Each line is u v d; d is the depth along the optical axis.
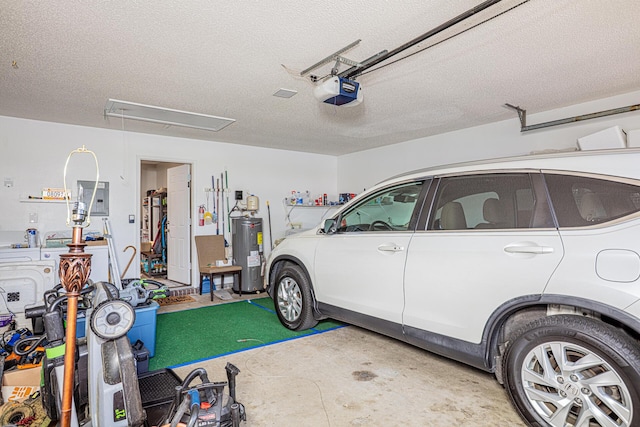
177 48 2.75
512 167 2.25
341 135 5.76
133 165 5.48
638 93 3.74
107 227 4.90
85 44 2.68
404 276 2.62
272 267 4.12
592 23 2.44
